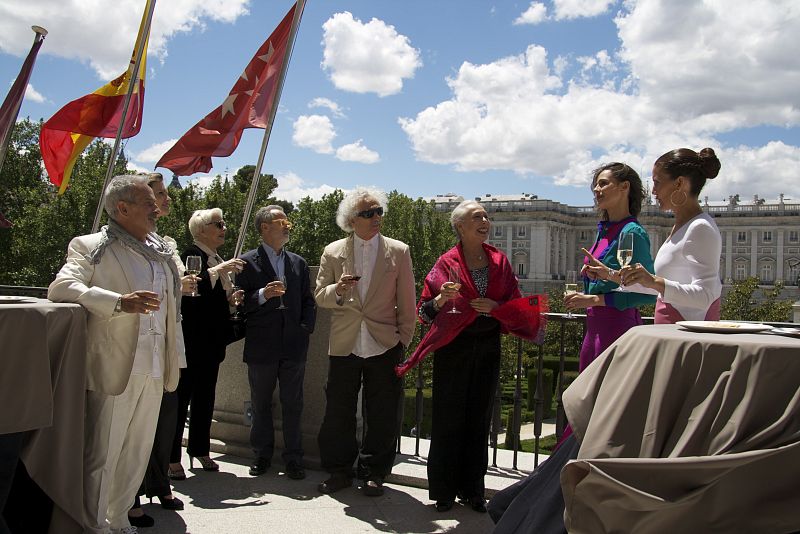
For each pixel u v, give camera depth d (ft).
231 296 15.96
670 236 11.73
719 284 11.06
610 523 7.80
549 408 74.38
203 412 16.43
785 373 7.36
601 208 12.91
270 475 16.40
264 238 17.10
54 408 9.76
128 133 20.12
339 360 15.33
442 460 13.83
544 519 9.57
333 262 15.64
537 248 382.63
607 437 8.21
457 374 13.89
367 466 15.14
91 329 10.74
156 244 12.10
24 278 131.03
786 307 101.50
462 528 12.99
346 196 15.80
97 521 10.99
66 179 20.06
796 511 7.22
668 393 7.98
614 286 12.07
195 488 15.31
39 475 9.72
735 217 360.48
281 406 17.24
